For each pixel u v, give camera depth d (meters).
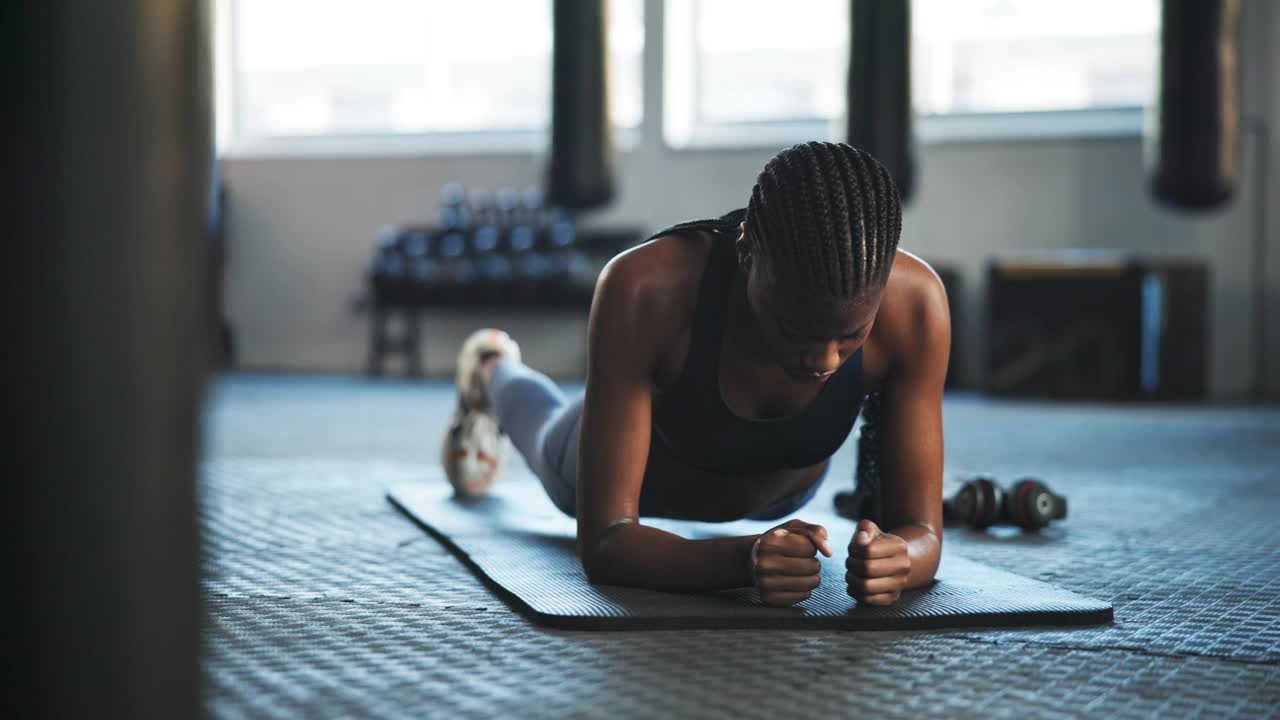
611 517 1.57
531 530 2.13
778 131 8.74
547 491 2.09
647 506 1.81
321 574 1.79
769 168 1.29
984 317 7.89
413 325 8.75
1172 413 5.91
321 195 9.20
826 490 2.96
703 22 8.86
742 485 1.73
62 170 0.58
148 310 0.60
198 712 0.66
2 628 0.60
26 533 0.60
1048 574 1.87
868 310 1.27
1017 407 6.30
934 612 1.45
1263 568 1.93
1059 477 3.32
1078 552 2.09
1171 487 3.10
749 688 1.16
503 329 8.84
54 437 0.59
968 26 8.28
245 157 9.30
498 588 1.62
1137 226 7.80
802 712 1.08
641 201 8.67
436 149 9.20
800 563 1.43
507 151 8.92
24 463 0.59
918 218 8.14
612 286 1.52
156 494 0.61
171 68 0.60
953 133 8.25
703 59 8.88
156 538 0.62
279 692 1.13
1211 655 1.33
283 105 9.56
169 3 0.60
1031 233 7.97
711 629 1.42
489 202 8.60
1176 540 2.23
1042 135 7.94
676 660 1.27
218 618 1.47
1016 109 8.24
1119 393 6.87
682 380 1.53
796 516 2.36
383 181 9.12
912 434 1.59
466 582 1.73
